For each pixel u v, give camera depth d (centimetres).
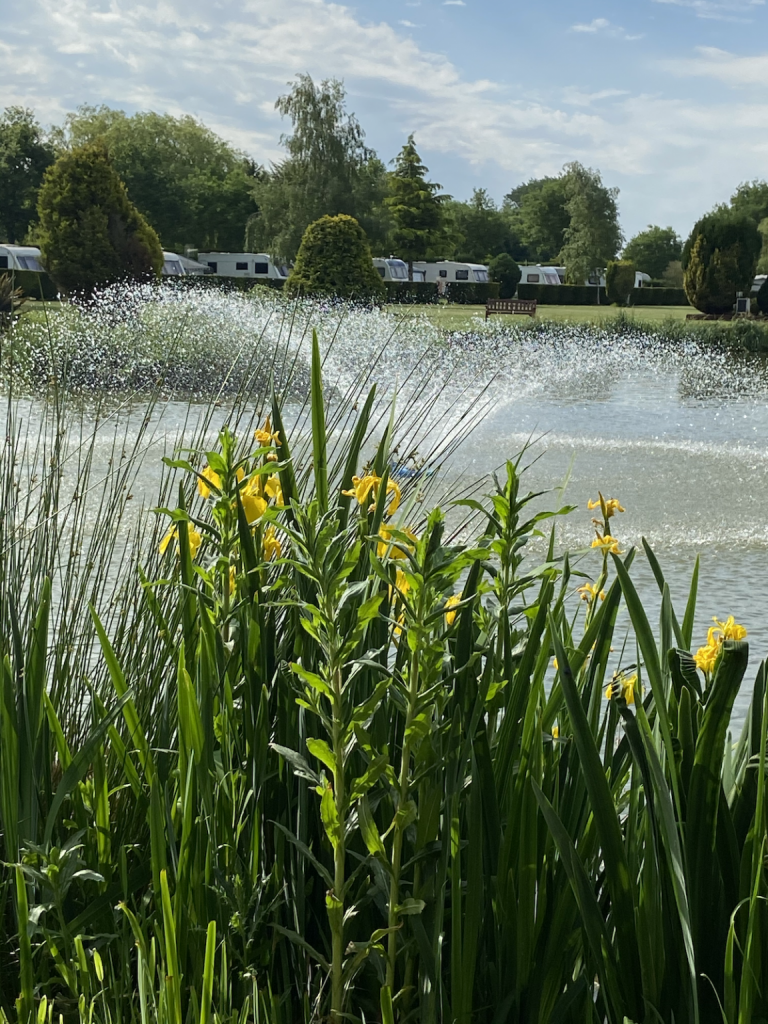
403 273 5838
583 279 6269
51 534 228
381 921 142
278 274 5625
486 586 137
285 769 145
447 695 126
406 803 117
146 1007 111
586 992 127
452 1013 119
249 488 158
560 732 146
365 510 150
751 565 631
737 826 119
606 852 112
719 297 4091
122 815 164
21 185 6397
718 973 115
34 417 643
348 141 4747
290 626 162
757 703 121
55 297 3794
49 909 125
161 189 6606
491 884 129
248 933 130
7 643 178
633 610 115
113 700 190
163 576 199
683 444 1174
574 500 820
